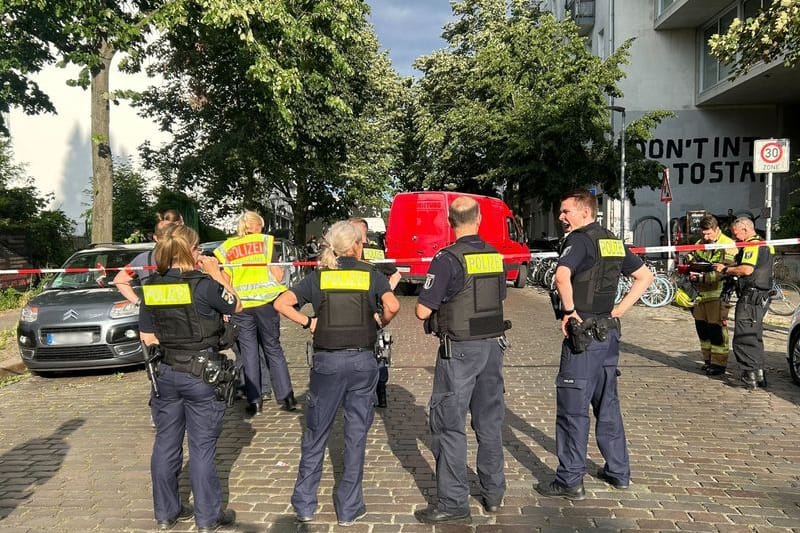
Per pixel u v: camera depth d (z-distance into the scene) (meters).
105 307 7.59
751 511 3.69
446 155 26.02
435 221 14.39
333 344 3.55
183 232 3.53
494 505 3.70
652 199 25.77
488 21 30.69
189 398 3.46
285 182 24.78
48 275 14.45
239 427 5.46
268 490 4.09
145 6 13.28
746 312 6.54
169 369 3.45
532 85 21.72
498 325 3.65
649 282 3.96
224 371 3.46
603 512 3.69
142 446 5.02
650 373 7.29
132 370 7.92
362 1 15.26
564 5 34.56
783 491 3.98
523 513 3.69
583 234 3.85
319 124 21.38
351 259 3.65
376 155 28.02
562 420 3.87
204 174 22.61
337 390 3.57
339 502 3.60
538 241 23.91
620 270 3.92
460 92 29.88
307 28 13.87
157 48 20.55
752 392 6.42
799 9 8.41
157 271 3.49
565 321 3.84
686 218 22.11
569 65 20.86
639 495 3.92
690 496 3.90
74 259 8.88
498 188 28.84
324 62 15.60
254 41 12.72
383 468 4.43
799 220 17.09
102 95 12.26
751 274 6.47
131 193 21.06
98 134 12.25
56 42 12.54
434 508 3.68
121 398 6.55
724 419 5.50
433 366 7.71
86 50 11.95
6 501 3.99
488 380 3.63
